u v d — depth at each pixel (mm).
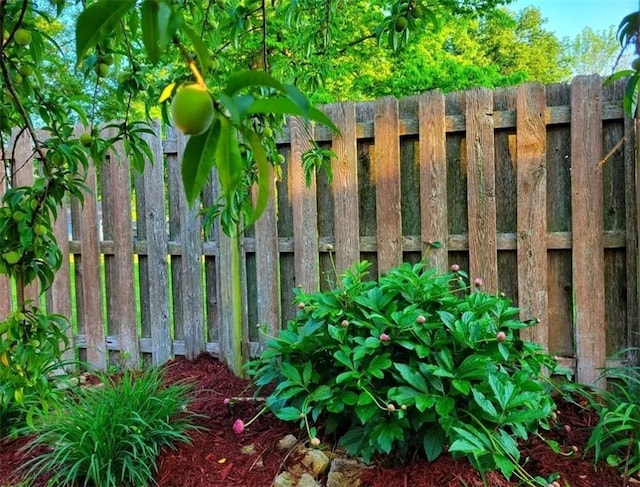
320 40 2449
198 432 2230
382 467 1884
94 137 1565
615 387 2420
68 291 3309
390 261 2787
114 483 1842
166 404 2205
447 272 2705
